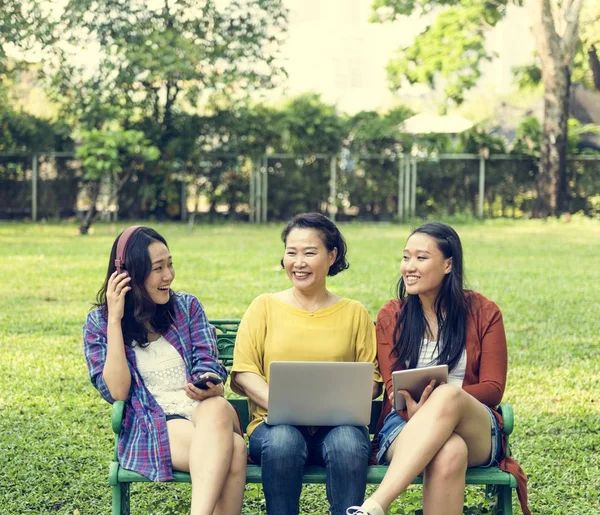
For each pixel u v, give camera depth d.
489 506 4.00
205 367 3.97
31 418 5.91
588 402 6.43
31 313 9.42
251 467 3.79
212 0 24.66
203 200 25.44
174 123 24.88
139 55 23.84
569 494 4.71
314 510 4.56
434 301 4.12
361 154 25.17
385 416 4.08
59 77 24.47
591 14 26.97
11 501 4.52
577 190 25.28
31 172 24.62
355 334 4.13
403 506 4.37
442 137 24.92
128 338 3.96
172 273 3.98
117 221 24.59
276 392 3.71
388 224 24.50
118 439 3.81
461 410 3.61
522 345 8.20
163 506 4.48
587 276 12.73
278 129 24.86
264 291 10.82
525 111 29.95
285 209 25.56
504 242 18.17
